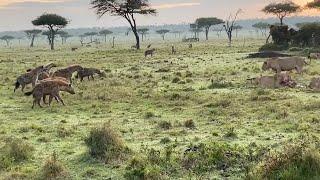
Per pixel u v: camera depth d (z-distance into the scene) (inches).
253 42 4766.2
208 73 1503.4
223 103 898.7
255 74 1412.4
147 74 1555.1
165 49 3518.7
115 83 1298.0
